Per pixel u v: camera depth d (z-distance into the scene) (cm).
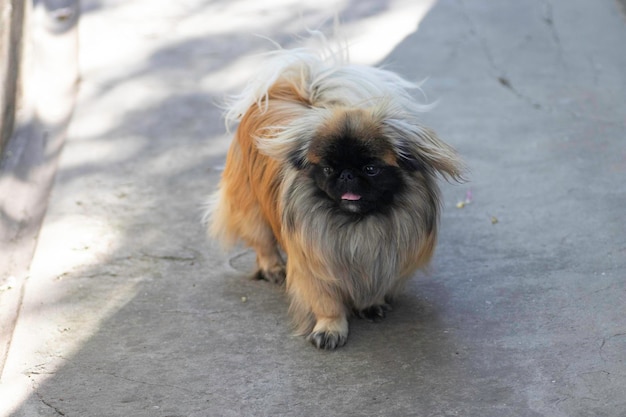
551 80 266
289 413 170
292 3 327
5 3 248
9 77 248
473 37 292
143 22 312
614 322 184
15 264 208
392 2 325
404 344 183
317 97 193
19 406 173
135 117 257
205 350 183
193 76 277
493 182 226
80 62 283
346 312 187
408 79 270
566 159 232
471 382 174
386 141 174
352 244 181
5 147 241
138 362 181
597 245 203
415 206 181
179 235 214
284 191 182
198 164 238
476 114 253
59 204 224
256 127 192
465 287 195
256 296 197
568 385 172
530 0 320
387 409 170
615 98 255
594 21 298
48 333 188
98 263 206
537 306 189
